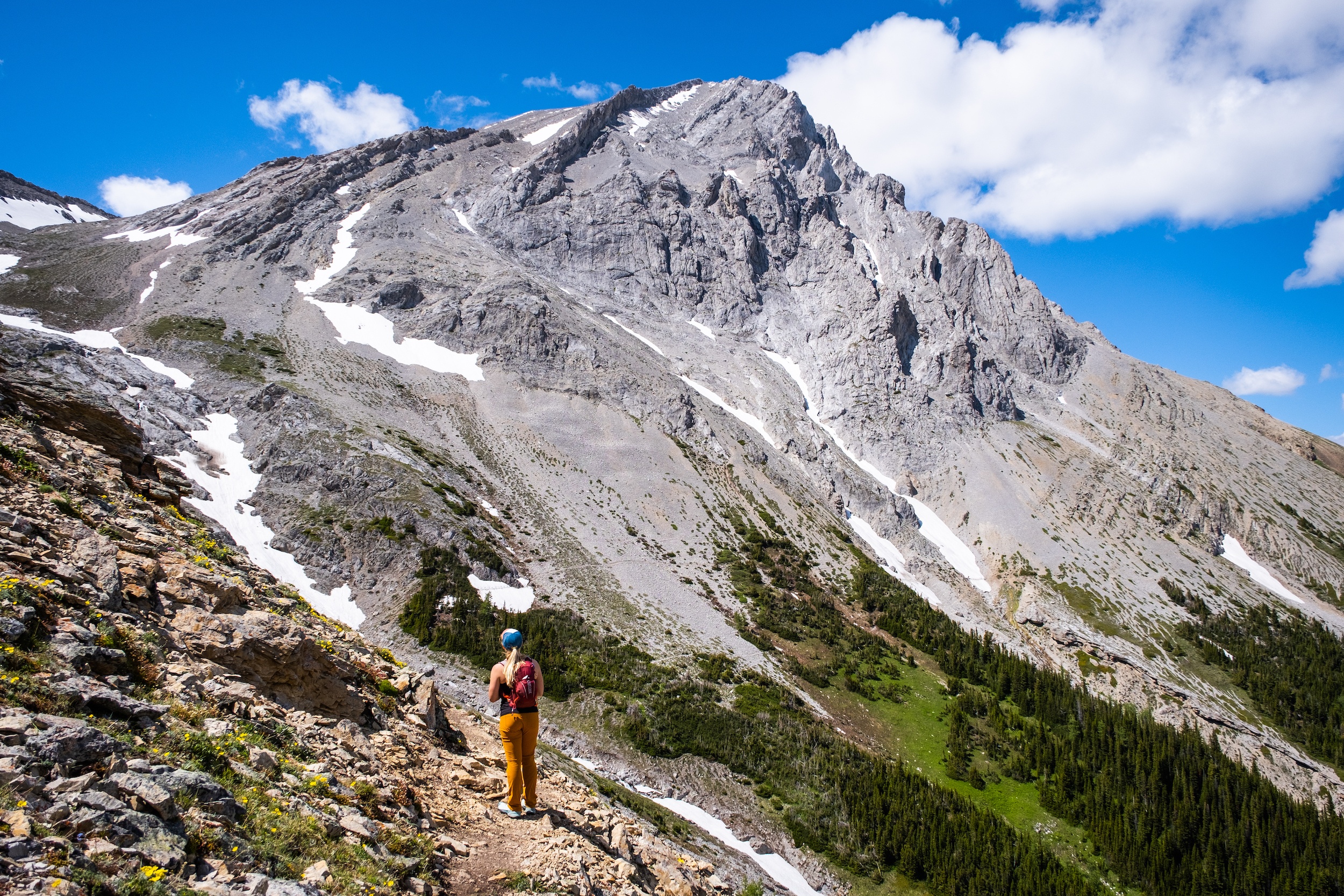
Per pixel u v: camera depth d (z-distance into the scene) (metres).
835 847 55.03
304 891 8.28
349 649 18.64
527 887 11.38
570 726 57.84
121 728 9.81
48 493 16.09
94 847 7.16
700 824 51.97
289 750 12.23
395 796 12.69
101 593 13.08
